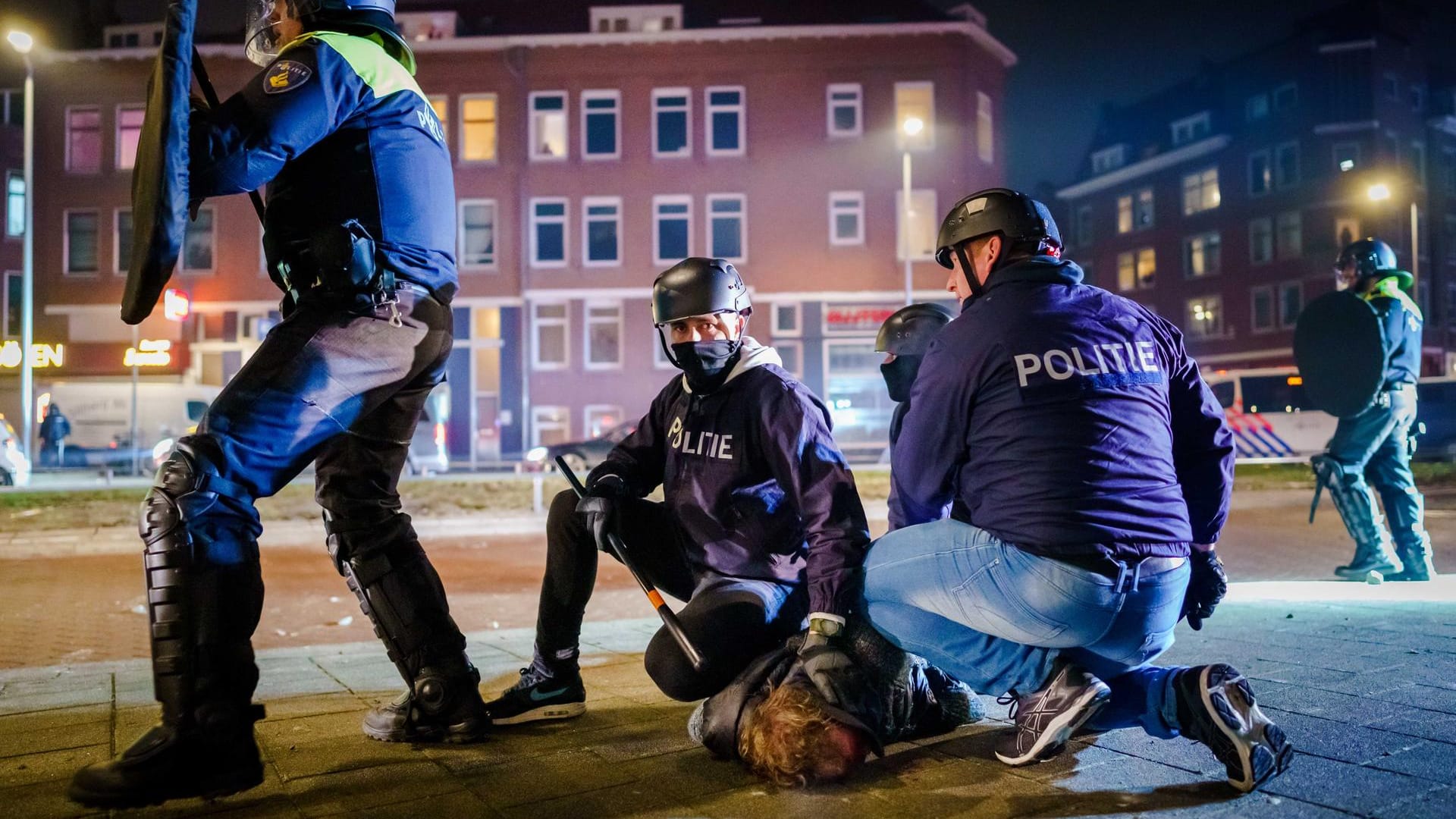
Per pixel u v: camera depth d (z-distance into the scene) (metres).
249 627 2.22
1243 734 2.12
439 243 2.56
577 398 31.39
